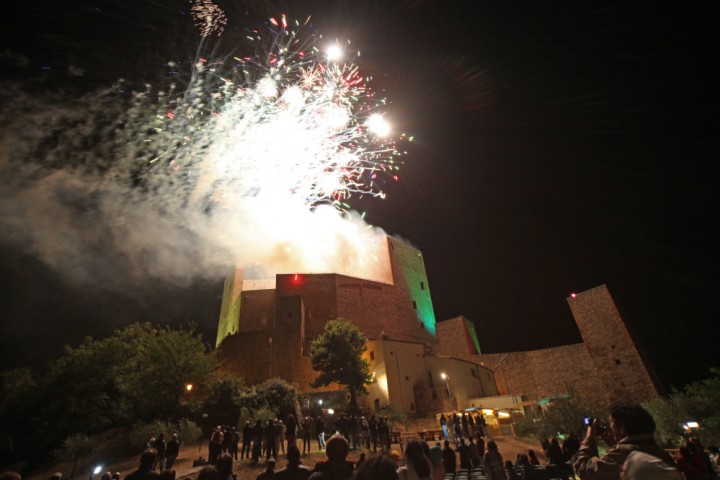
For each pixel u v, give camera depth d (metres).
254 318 48.66
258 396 30.34
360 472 2.85
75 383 31.20
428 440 26.20
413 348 40.88
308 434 20.66
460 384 41.09
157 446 15.22
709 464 8.92
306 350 43.19
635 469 3.01
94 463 23.89
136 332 36.62
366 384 34.56
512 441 26.50
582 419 24.84
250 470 16.06
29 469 26.45
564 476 10.70
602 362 40.50
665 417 25.38
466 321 59.44
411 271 60.41
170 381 30.56
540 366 47.22
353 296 50.09
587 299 42.88
